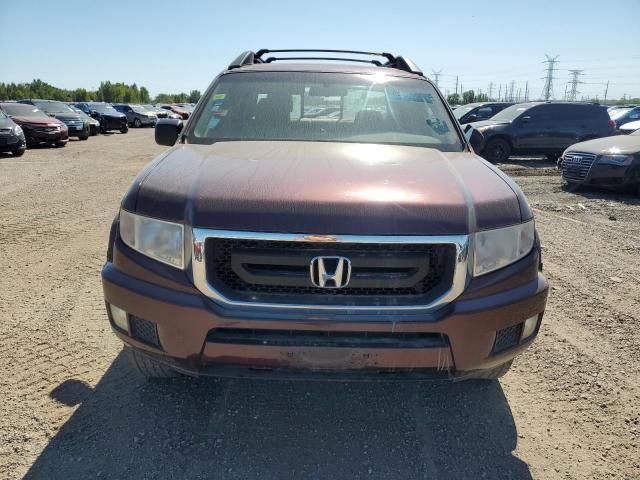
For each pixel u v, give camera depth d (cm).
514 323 222
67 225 624
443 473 227
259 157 256
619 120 2283
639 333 367
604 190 993
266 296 206
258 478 221
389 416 266
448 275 208
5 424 248
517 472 229
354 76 360
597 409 277
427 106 345
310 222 199
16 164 1273
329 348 206
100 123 2788
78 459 227
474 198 220
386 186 219
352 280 204
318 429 254
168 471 222
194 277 206
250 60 407
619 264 525
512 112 1521
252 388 287
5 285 424
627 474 230
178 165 247
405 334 210
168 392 279
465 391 290
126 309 222
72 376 292
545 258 541
